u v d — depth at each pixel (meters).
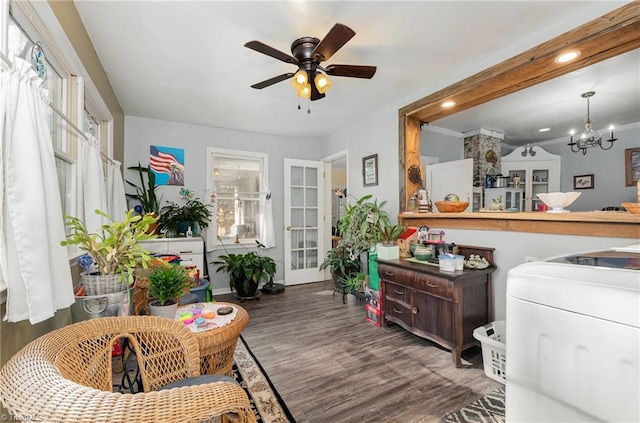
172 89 2.93
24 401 0.56
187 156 4.04
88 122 2.40
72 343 0.89
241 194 4.52
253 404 1.69
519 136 4.79
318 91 2.18
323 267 4.08
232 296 4.04
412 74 2.67
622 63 2.45
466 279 2.17
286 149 4.83
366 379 1.94
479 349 2.37
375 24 1.95
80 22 1.86
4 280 1.00
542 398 0.64
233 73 2.61
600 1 1.73
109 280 1.40
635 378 0.51
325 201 5.14
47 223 1.15
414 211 3.12
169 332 1.14
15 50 1.28
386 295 2.80
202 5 1.75
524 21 1.92
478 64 2.43
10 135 1.01
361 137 3.95
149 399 0.60
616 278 0.59
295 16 1.86
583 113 3.70
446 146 4.46
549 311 0.64
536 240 2.14
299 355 2.28
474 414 1.60
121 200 2.91
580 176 4.65
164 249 3.33
